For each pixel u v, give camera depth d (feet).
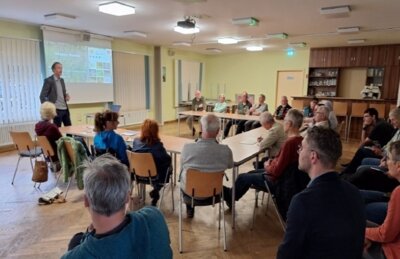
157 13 15.85
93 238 2.84
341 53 28.73
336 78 29.78
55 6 14.65
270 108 34.96
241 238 8.69
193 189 7.88
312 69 30.99
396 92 26.66
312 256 3.52
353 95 29.78
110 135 10.36
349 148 21.02
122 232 2.87
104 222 2.91
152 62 30.04
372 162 10.93
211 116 8.11
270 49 32.12
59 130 13.01
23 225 9.16
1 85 17.84
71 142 10.64
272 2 13.53
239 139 12.44
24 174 13.92
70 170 11.13
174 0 13.23
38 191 11.90
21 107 18.95
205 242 8.44
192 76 35.88
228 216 10.05
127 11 14.64
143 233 2.98
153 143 9.57
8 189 12.05
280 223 9.59
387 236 4.90
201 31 21.11
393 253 4.91
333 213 3.46
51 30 19.77
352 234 3.47
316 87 31.17
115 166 3.08
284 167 8.00
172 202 10.71
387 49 26.58
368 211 6.84
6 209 10.25
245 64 36.01
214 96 38.70
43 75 19.98
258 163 11.64
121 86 26.66
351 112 24.16
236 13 15.70
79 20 17.89
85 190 2.95
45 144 11.80
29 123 19.43
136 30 21.38
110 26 19.81
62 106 17.15
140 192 10.86
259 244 8.38
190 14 15.96
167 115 32.19
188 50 33.68
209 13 15.74
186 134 25.32
